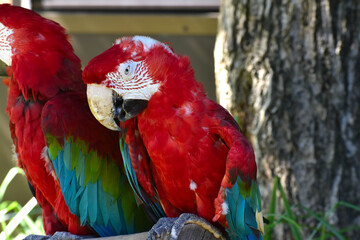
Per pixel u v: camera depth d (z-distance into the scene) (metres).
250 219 2.79
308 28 5.11
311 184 5.16
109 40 7.10
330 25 5.12
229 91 5.32
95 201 3.25
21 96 3.36
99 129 3.29
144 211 3.32
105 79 2.72
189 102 2.81
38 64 3.27
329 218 5.16
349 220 5.17
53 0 7.06
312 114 5.14
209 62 7.05
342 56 5.14
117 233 3.34
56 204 3.35
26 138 3.30
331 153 5.14
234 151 2.69
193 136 2.80
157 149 2.83
